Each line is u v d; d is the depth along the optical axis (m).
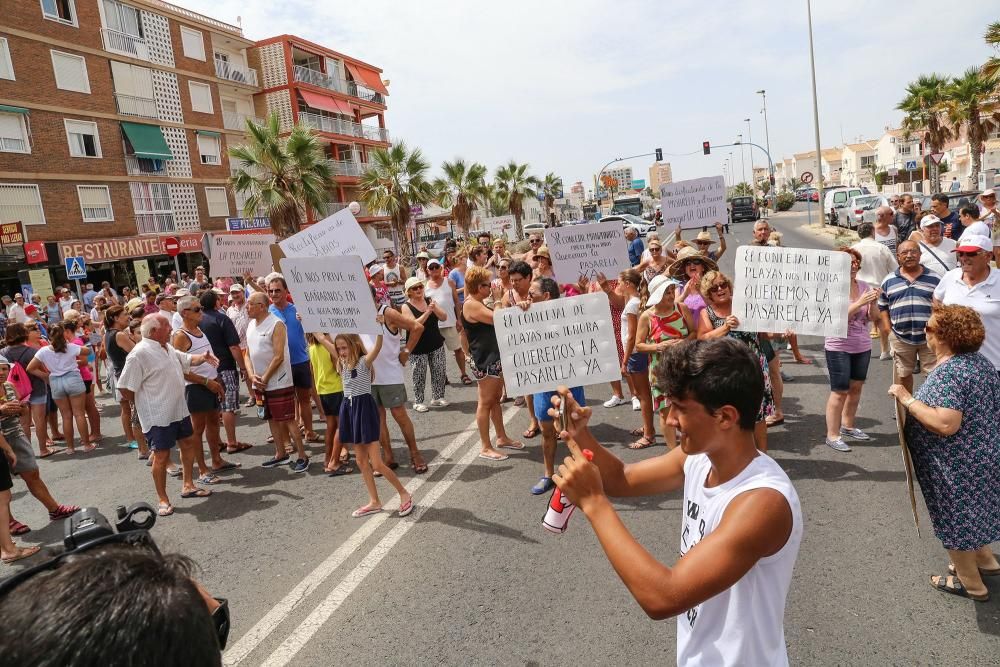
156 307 13.27
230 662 3.33
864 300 5.23
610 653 3.12
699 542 1.41
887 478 4.83
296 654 3.34
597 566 3.95
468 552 4.27
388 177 30.55
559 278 7.38
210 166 31.64
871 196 27.91
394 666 3.17
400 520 4.89
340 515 5.14
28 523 5.84
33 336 9.03
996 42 22.84
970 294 4.71
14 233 20.08
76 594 0.83
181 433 5.71
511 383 3.48
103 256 24.88
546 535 4.41
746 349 1.52
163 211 28.80
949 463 3.17
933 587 3.43
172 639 0.83
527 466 5.83
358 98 43.88
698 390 1.46
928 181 44.56
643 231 35.44
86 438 8.21
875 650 2.99
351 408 4.92
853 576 3.61
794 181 122.12
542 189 60.34
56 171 24.08
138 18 28.02
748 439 1.51
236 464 6.76
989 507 3.16
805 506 4.52
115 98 26.64
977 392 3.08
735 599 1.44
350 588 3.95
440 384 8.35
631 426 6.71
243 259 10.67
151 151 27.69
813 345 9.55
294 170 24.28
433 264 9.06
